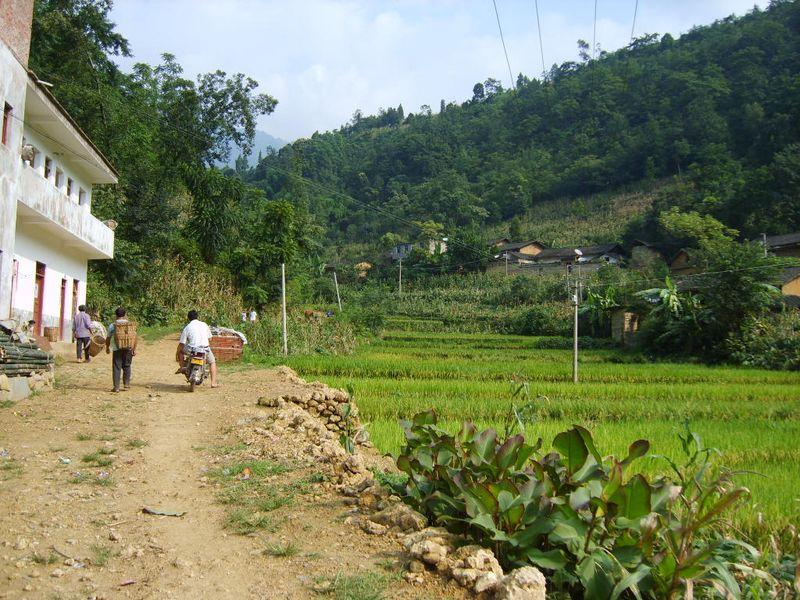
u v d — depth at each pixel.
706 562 4.98
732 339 35.69
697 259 51.03
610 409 16.78
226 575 4.75
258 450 8.49
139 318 34.09
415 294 68.25
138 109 41.62
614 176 101.69
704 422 15.34
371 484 6.61
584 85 122.81
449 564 4.76
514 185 104.56
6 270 15.59
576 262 69.94
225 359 22.00
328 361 25.91
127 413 10.79
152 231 40.06
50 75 33.56
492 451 5.89
